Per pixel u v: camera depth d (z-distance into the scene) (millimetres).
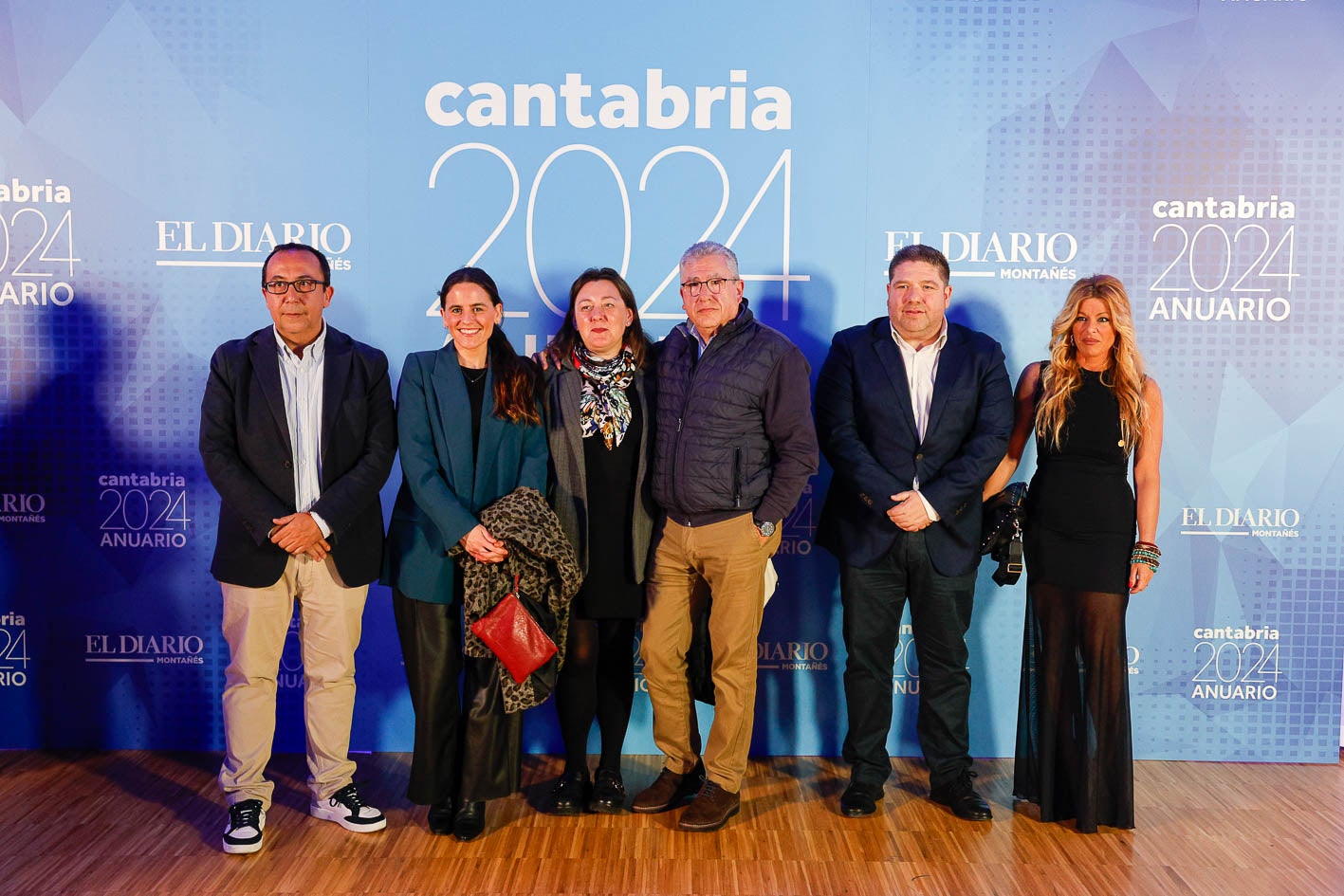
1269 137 3285
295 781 3148
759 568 2768
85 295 3301
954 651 2930
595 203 3324
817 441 2816
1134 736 3428
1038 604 2906
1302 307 3314
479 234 3326
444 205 3318
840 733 3449
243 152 3281
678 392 2771
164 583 3371
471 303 2668
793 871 2590
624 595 2830
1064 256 3332
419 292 3338
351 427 2719
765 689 3441
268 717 2770
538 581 2674
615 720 2957
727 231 3336
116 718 3402
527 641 2598
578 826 2844
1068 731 2879
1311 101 3271
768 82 3297
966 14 3273
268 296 2662
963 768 2984
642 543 2854
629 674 2967
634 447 2826
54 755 3352
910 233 3334
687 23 3277
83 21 3230
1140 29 3264
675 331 2879
